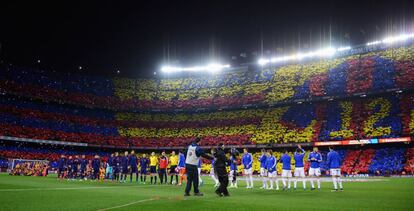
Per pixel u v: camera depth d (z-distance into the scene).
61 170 34.34
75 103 69.88
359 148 53.28
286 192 19.31
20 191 16.81
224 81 78.88
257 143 58.78
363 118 55.56
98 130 67.00
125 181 30.64
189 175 15.83
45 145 62.66
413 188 22.75
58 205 11.77
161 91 80.44
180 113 74.25
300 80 69.19
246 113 68.69
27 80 68.94
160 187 22.48
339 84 63.25
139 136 67.56
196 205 11.97
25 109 64.12
